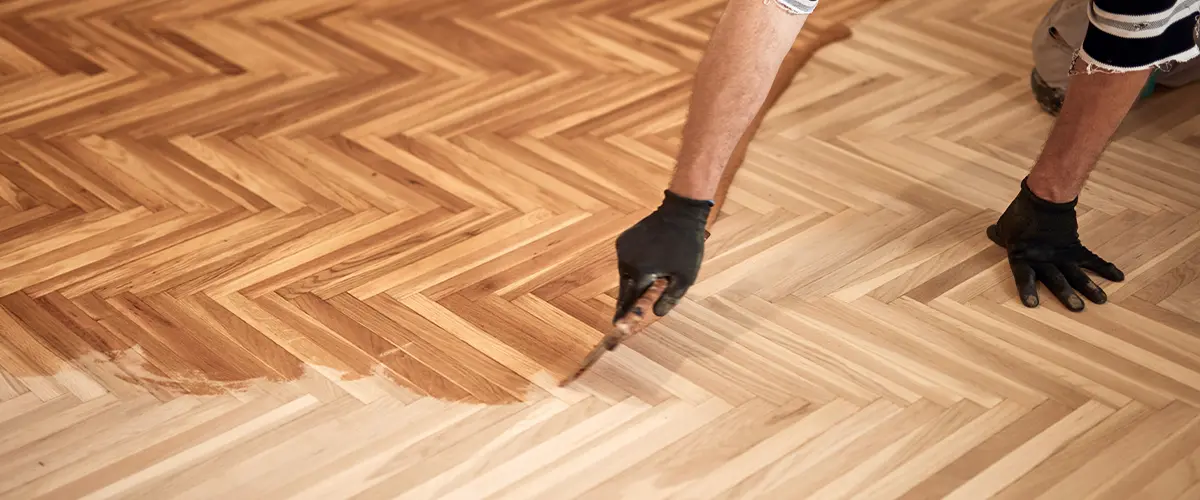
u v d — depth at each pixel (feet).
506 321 6.51
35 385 5.97
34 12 10.23
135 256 6.99
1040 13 10.75
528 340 6.37
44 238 7.14
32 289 6.68
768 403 5.96
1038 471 5.57
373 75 9.26
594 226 7.40
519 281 6.86
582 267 7.00
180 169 7.92
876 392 6.06
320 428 5.73
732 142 5.51
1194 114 8.91
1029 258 7.00
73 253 7.00
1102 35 6.19
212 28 10.00
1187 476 5.57
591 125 8.60
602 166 8.07
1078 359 6.35
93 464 5.49
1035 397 6.06
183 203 7.54
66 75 9.16
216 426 5.73
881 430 5.80
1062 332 6.56
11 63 9.34
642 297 5.67
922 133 8.66
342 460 5.54
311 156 8.11
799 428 5.80
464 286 6.79
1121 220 7.59
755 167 8.10
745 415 5.87
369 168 7.98
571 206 7.61
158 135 8.34
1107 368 6.29
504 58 9.59
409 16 10.29
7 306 6.53
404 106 8.80
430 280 6.84
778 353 6.31
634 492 5.39
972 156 8.37
